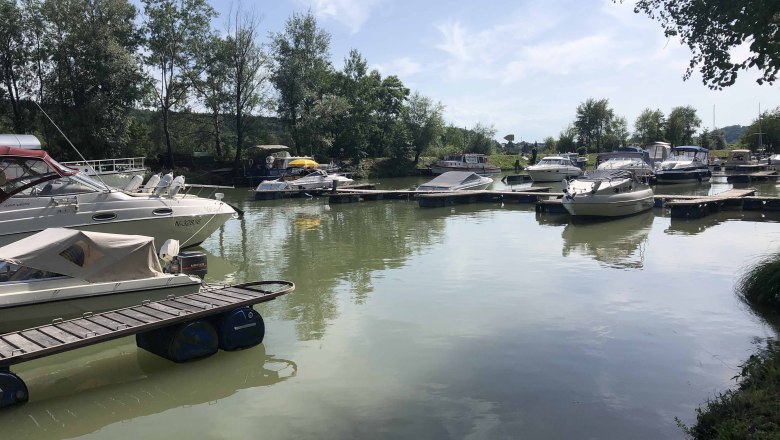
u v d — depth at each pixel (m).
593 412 5.89
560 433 5.47
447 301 10.24
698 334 8.24
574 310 9.54
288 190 32.69
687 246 15.46
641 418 5.73
